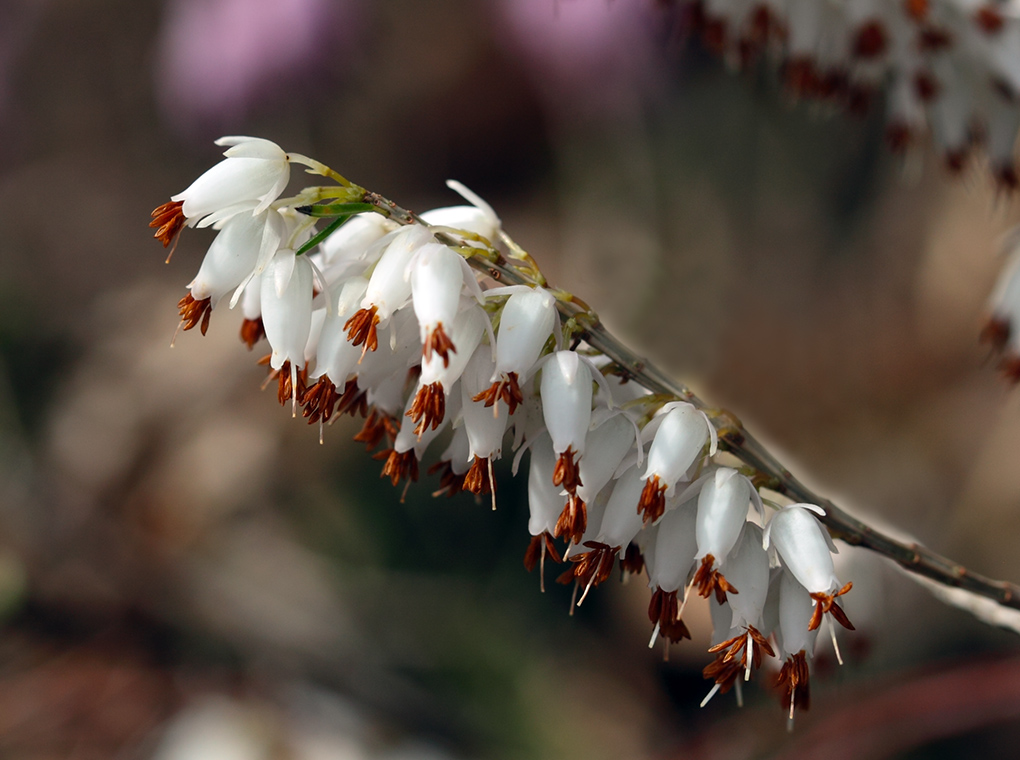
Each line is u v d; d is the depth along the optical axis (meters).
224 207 0.31
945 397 0.75
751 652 0.32
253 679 0.72
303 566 0.79
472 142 0.97
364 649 0.75
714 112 0.90
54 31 1.14
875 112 0.86
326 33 0.82
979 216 0.77
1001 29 0.36
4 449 0.85
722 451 0.32
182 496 0.82
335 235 0.32
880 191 0.86
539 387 0.32
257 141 0.31
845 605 0.39
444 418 0.32
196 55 0.80
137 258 1.08
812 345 0.74
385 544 0.80
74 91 1.15
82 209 1.10
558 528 0.32
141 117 1.14
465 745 0.70
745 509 0.32
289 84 0.81
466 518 0.80
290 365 0.32
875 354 0.76
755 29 0.36
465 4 0.92
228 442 0.85
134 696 0.71
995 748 0.62
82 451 0.85
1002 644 0.60
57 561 0.78
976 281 0.76
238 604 0.76
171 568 0.79
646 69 0.85
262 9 0.80
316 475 0.83
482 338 0.32
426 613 0.77
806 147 0.89
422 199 1.01
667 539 0.32
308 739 0.68
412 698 0.72
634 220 0.88
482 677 0.74
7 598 0.75
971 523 0.71
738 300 0.76
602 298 0.76
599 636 0.76
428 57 0.95
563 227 0.94
